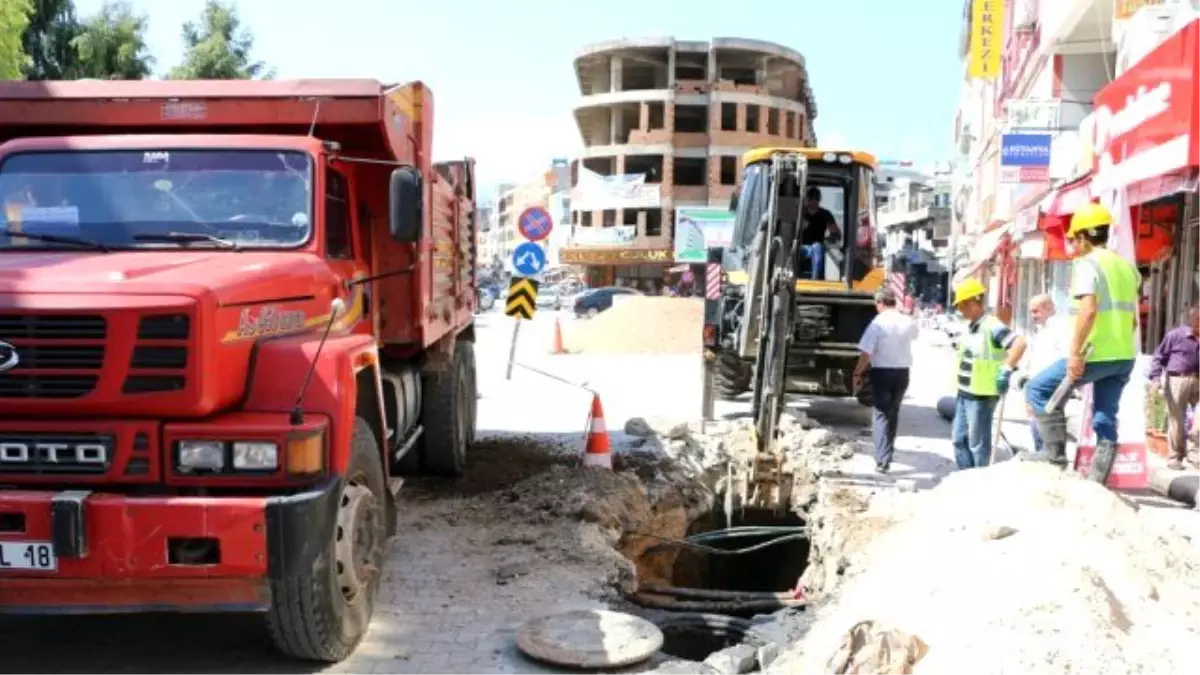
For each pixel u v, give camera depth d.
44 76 26.38
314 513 4.16
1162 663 4.38
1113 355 7.48
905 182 74.06
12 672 4.76
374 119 5.95
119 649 5.05
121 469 4.16
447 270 8.29
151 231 5.28
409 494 8.40
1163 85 9.70
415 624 5.47
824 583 7.39
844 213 12.48
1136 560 5.64
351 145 6.36
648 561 8.84
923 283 62.19
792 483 9.83
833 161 12.27
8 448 4.17
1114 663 4.28
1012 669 4.22
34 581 4.17
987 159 34.59
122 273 4.32
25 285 4.15
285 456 4.16
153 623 5.41
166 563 4.06
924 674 4.32
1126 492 8.61
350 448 4.67
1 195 5.36
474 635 5.32
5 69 18.45
